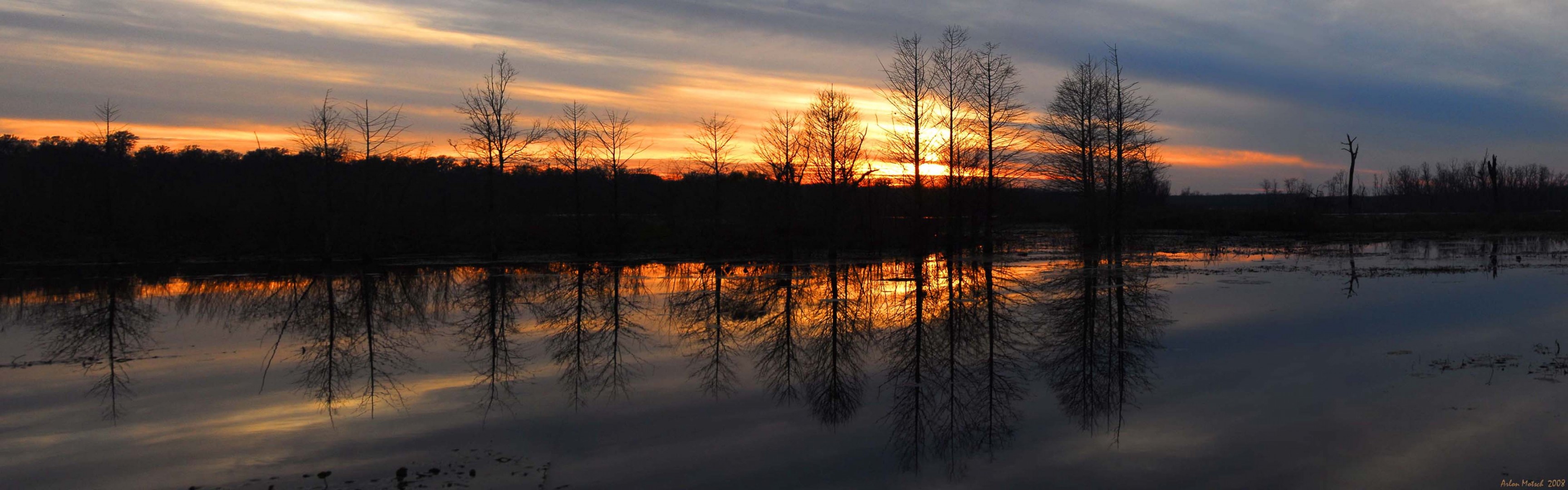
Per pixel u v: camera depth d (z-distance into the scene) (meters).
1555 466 8.51
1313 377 12.59
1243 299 21.75
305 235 41.03
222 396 12.19
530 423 10.77
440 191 46.94
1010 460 9.23
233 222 42.31
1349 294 22.48
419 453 9.52
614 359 14.95
